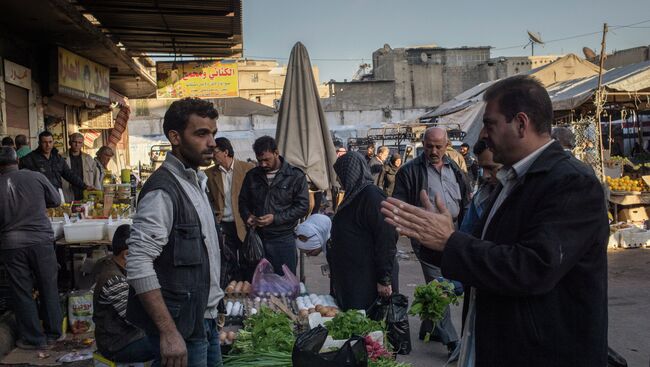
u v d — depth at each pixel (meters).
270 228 6.34
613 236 11.46
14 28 9.91
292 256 6.48
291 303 5.46
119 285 4.47
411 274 9.77
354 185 4.92
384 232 4.78
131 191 8.48
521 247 2.12
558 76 33.28
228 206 6.85
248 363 3.80
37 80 11.08
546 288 2.08
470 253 2.19
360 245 4.89
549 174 2.19
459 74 53.06
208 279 3.11
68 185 9.95
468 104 21.91
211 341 3.47
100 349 4.56
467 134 19.42
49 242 6.09
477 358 2.31
